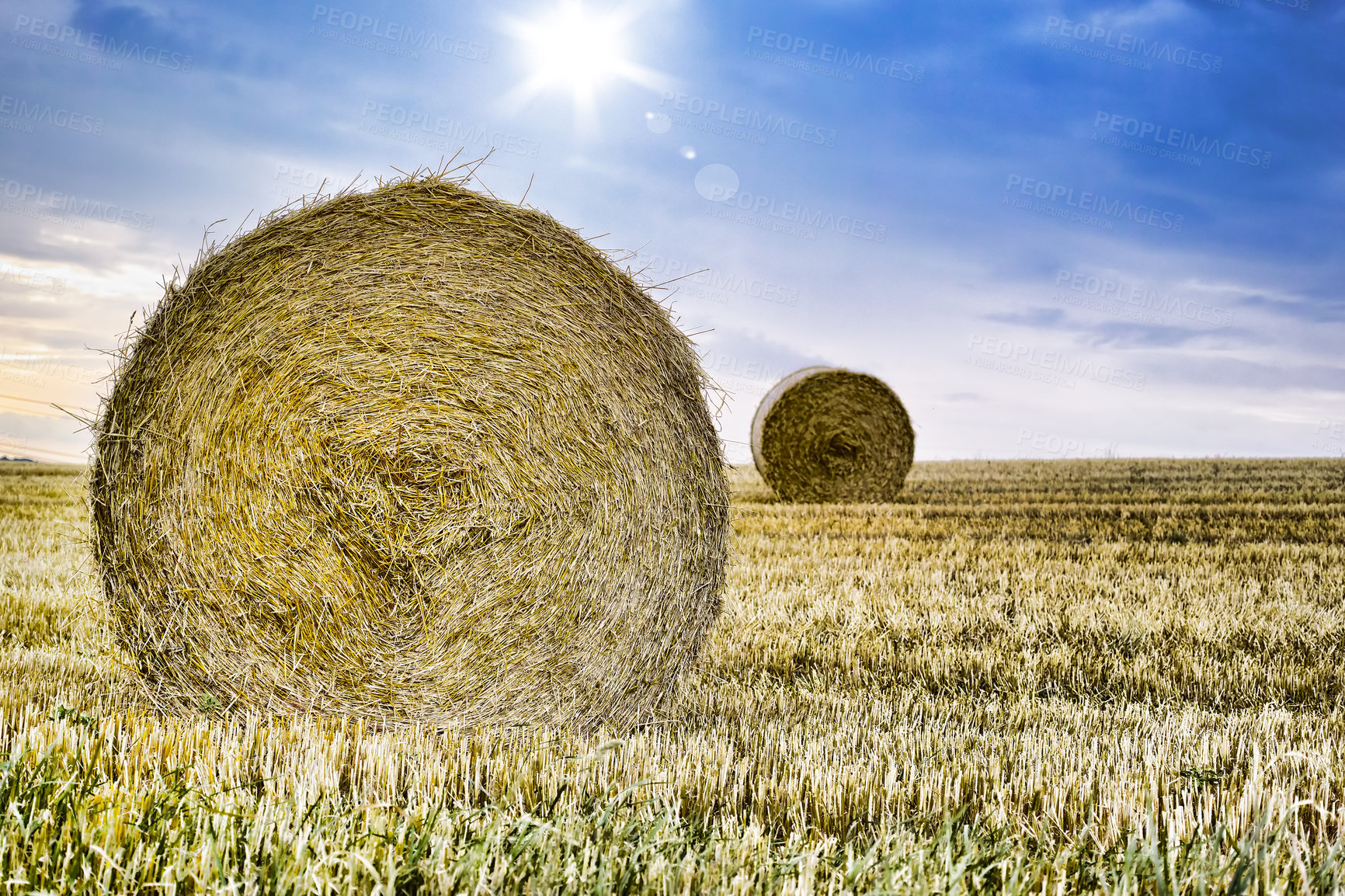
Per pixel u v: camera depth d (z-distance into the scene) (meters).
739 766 3.88
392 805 3.25
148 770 3.52
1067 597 8.24
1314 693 5.60
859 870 2.65
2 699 4.64
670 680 5.07
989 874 2.75
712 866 2.68
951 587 8.70
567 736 4.44
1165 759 4.10
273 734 4.18
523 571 4.66
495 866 2.63
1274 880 2.76
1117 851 3.02
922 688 5.77
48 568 8.86
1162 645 6.73
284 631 4.59
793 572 9.33
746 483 20.39
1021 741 4.54
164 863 2.59
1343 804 3.50
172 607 4.61
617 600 4.81
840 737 4.54
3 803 2.91
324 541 4.56
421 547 4.59
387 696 4.62
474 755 4.09
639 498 4.84
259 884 2.49
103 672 5.41
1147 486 19.88
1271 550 10.98
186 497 4.55
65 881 2.46
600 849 2.73
